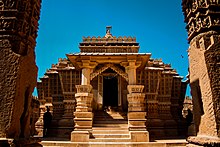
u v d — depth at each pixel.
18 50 5.84
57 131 19.95
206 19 6.17
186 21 7.25
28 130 6.39
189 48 7.04
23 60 5.85
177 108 21.98
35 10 6.98
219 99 5.53
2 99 5.47
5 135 5.28
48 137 19.14
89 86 15.74
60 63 21.38
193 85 6.66
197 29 6.36
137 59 16.38
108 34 20.89
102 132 15.13
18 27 5.92
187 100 27.36
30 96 6.46
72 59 16.59
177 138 17.67
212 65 5.76
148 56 16.00
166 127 20.25
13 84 5.54
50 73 22.00
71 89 20.64
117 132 15.18
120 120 17.84
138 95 14.95
